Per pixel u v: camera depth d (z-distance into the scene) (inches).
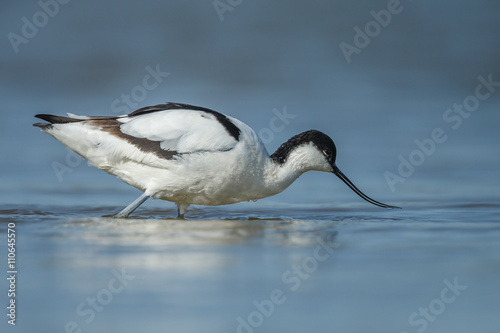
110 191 666.8
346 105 1031.6
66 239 462.3
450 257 427.2
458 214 576.7
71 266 401.7
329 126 920.9
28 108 996.6
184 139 514.3
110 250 434.6
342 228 513.0
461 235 487.8
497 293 365.1
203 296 357.7
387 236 484.7
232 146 519.5
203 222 531.5
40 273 389.4
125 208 545.3
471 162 779.4
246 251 438.3
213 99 1053.8
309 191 688.4
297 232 495.8
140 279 380.2
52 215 554.9
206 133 516.4
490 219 551.8
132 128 518.9
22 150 802.8
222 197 540.1
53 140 839.7
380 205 579.5
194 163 514.0
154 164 518.0
